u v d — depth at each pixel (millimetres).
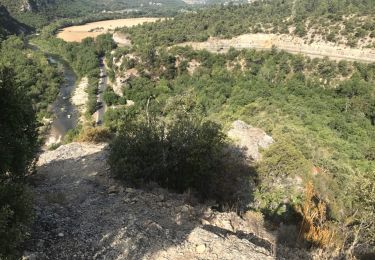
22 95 9367
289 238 9820
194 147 12227
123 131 12695
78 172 13703
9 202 7262
